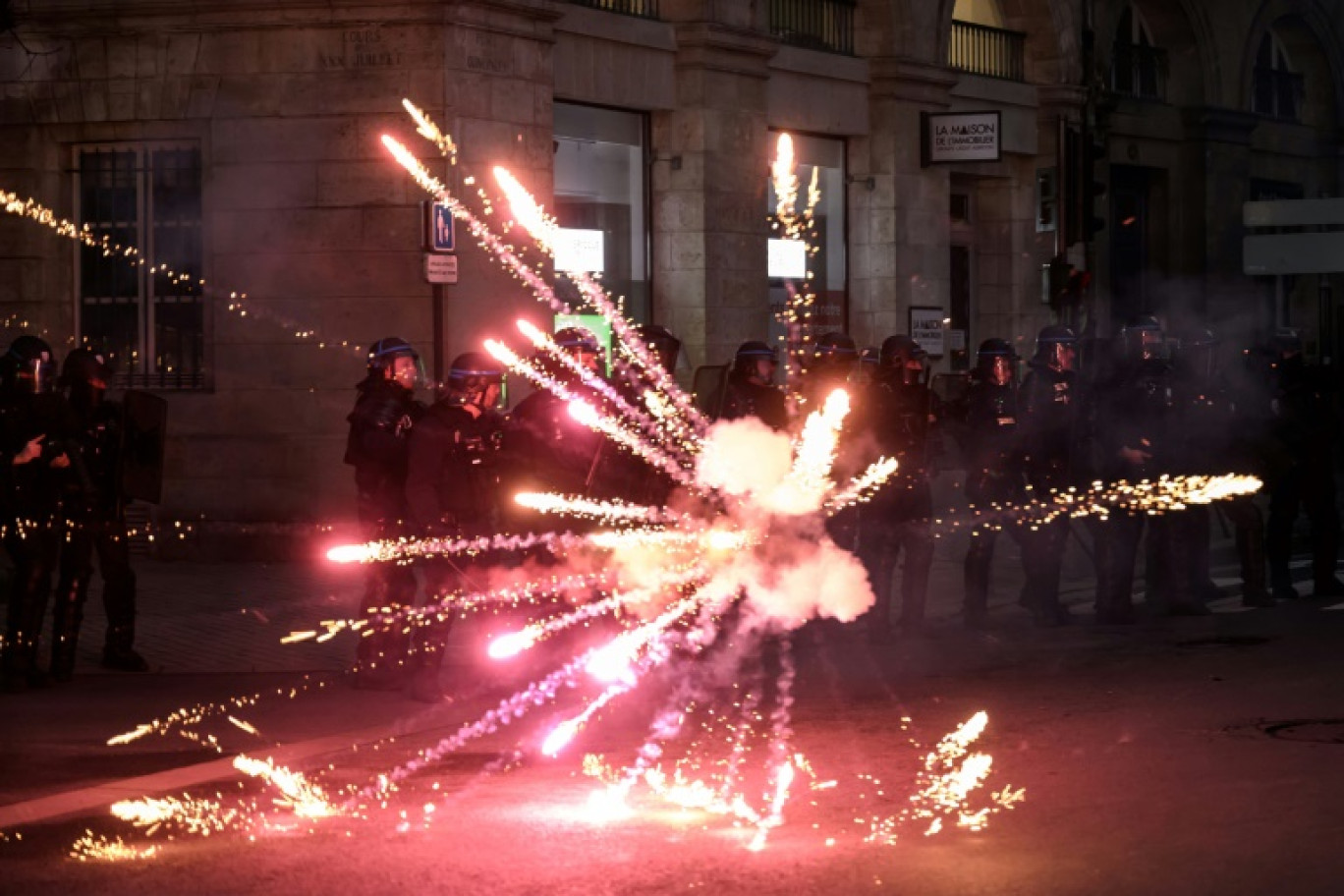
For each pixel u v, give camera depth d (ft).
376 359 36.45
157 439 38.55
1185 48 105.91
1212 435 45.91
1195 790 25.30
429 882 21.50
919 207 81.46
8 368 36.81
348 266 59.88
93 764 29.66
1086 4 68.18
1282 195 117.08
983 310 90.84
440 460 35.14
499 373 35.94
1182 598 45.42
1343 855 21.74
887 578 41.19
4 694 36.35
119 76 60.70
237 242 60.44
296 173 59.98
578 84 66.03
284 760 29.35
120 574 38.63
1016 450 43.98
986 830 23.38
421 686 34.88
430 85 59.36
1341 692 32.89
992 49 89.04
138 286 61.77
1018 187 90.79
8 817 25.62
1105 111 68.49
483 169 60.70
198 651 41.04
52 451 36.86
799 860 22.06
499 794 26.32
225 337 60.59
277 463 60.29
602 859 22.30
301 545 60.03
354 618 45.88
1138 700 32.73
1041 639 41.83
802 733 30.50
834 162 79.71
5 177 61.67
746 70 72.64
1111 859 21.84
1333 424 48.67
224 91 60.18
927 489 42.39
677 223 71.20
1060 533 44.06
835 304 79.87
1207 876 20.97
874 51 80.02
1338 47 118.93
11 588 36.81
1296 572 56.03
